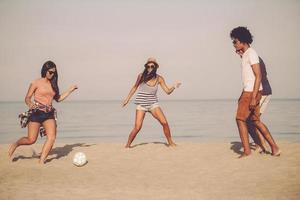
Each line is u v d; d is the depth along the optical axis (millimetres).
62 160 8797
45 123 8398
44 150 8406
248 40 8219
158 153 9586
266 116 48250
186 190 6250
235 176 7074
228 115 58062
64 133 26094
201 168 7805
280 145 9977
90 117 55438
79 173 7523
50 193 6109
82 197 5879
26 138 8320
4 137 22719
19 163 8398
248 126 9000
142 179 7043
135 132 10531
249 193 6004
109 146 10906
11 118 51750
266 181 6676
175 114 63000
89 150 10227
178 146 10570
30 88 8180
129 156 9273
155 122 41719
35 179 7043
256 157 8461
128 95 10359
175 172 7547
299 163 7867
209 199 5734
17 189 6355
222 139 20781
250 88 8211
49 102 8320
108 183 6758
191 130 27297
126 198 5820
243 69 8258
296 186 6324
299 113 58625
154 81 10219
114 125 35250
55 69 8203
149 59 10086
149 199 5758
